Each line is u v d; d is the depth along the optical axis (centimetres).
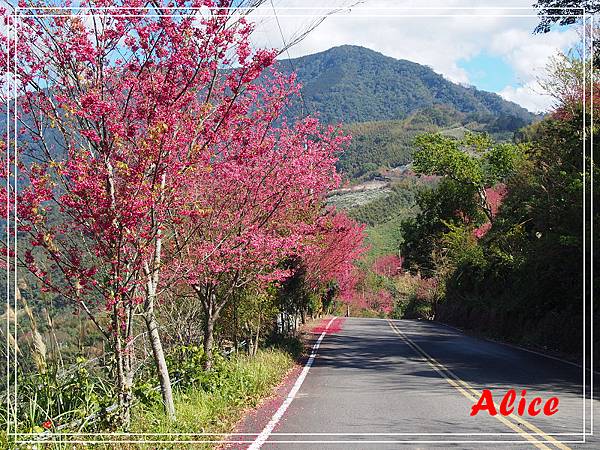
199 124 888
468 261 3884
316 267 2508
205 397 1086
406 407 1170
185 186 1052
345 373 1731
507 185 3638
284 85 1186
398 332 3684
